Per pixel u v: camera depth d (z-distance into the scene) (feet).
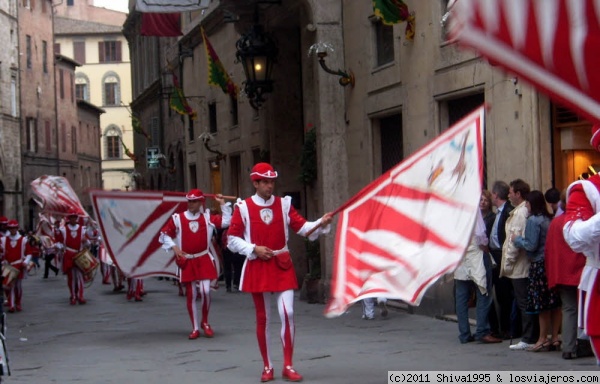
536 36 10.00
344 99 58.39
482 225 35.68
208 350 37.91
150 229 43.47
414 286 22.04
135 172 174.81
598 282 17.74
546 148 38.86
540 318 33.55
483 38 9.99
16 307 62.85
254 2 66.18
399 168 23.02
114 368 33.96
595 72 10.05
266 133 77.51
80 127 255.50
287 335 29.78
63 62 233.76
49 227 103.45
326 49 55.42
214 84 82.84
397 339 38.88
